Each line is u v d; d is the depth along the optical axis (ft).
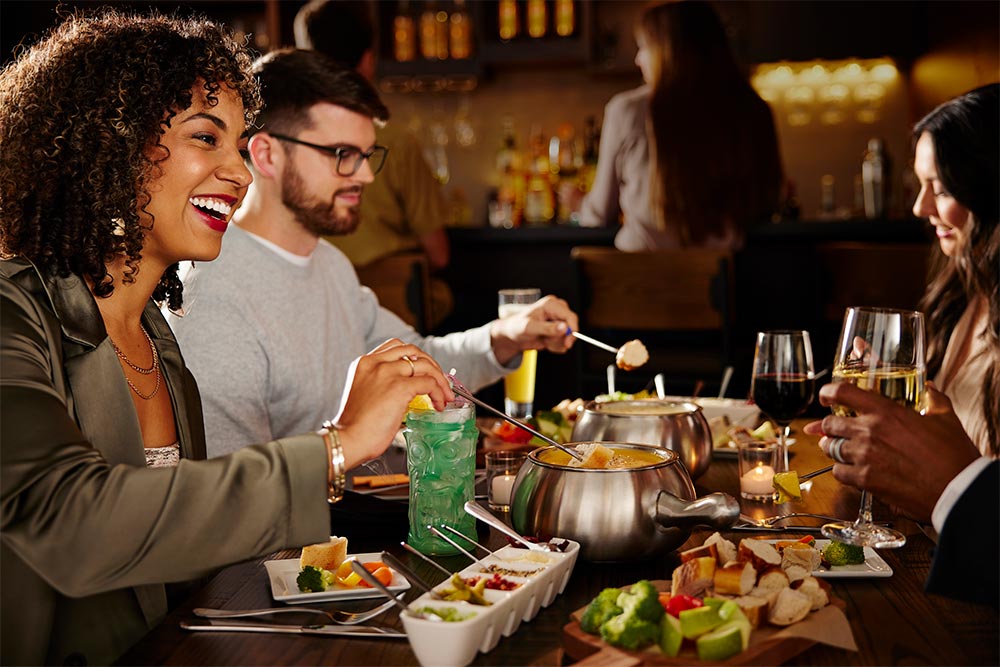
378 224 11.78
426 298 11.03
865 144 16.26
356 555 3.94
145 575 3.22
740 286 12.78
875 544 4.06
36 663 3.59
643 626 2.98
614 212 13.00
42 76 4.05
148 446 4.50
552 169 16.56
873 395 3.87
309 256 6.87
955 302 6.89
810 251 12.53
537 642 3.26
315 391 6.63
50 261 3.96
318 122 6.46
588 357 11.37
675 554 4.13
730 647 2.90
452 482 4.19
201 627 3.36
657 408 5.32
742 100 11.78
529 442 6.00
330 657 3.15
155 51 4.12
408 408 4.27
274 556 4.15
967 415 6.27
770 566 3.36
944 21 13.67
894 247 10.46
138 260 4.18
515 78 17.19
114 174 4.02
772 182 12.10
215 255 4.43
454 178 17.57
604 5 16.46
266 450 3.45
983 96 6.52
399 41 16.39
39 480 3.19
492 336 6.84
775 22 14.83
